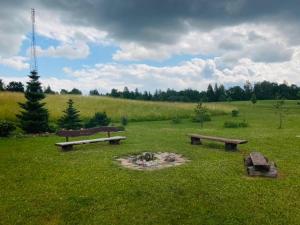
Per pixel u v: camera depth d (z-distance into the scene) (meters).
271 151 20.33
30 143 24.25
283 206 11.16
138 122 59.72
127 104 72.94
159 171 15.46
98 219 10.42
